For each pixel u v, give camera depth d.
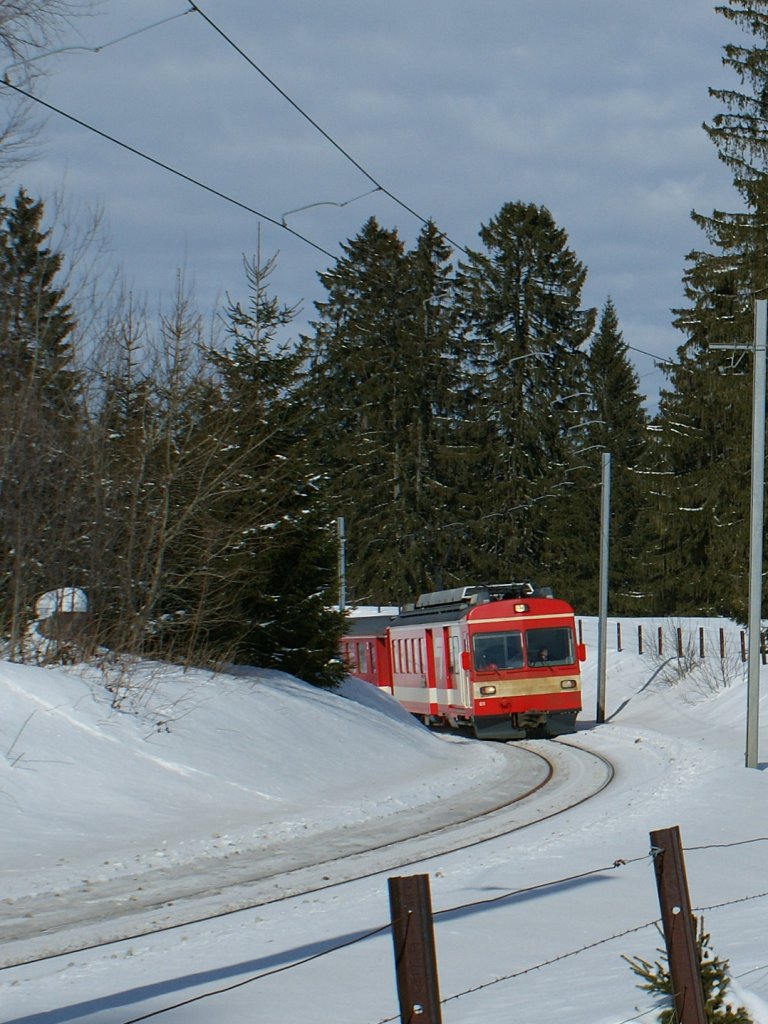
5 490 50.12
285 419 60.84
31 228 60.09
